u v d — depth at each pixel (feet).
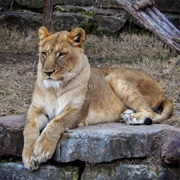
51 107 30.07
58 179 29.09
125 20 58.54
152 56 51.24
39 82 30.14
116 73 33.76
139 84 33.65
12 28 59.52
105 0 59.36
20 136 29.60
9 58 50.14
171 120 32.27
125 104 33.01
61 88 29.76
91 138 28.63
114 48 54.13
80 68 30.04
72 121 29.40
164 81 42.47
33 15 60.08
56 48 29.30
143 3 49.55
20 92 39.01
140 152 29.19
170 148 28.71
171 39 48.96
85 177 29.04
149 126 30.73
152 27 49.19
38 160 27.84
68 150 28.63
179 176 29.09
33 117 29.76
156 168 29.09
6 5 61.21
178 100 37.91
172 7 59.72
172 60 48.21
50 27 51.29
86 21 58.44
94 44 55.52
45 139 28.09
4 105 35.78
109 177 29.01
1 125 29.96
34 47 54.65
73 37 30.12
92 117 31.22
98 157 28.68
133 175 29.07
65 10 59.36
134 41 56.18
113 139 28.71
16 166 29.58
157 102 34.04
